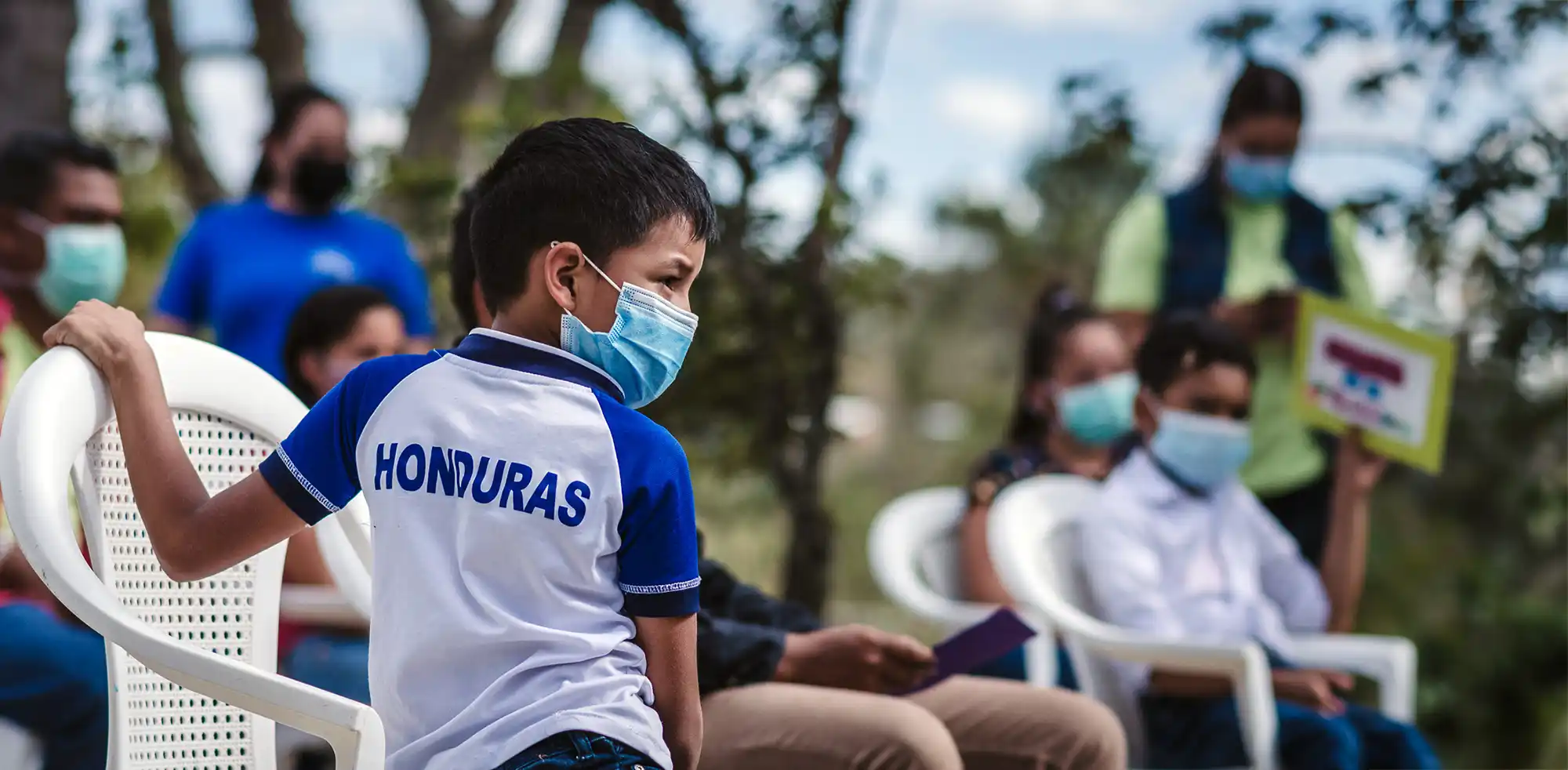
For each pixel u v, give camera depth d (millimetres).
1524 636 7023
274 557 2137
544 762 1651
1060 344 4160
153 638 1680
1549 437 6262
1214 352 3475
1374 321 3639
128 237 6852
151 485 1873
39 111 5426
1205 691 3285
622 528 1768
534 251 1817
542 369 1788
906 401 13242
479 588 1716
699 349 4336
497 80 6195
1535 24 4840
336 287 3412
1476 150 4984
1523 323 5172
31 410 1809
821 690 2330
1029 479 4066
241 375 2135
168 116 6312
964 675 2646
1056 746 2463
